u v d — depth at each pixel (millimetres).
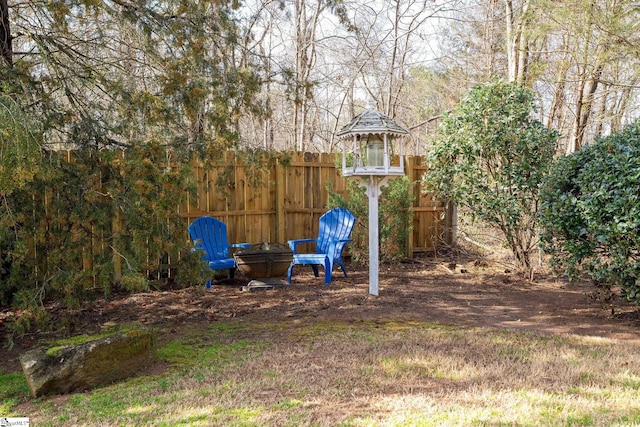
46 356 3535
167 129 5172
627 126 5523
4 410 3275
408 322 5316
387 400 3305
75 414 3145
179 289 6859
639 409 3158
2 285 4668
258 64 6086
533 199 7266
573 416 3041
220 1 5395
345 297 6359
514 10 11828
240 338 4797
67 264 4660
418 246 9266
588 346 4504
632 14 7828
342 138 6457
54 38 5156
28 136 3795
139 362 3963
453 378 3711
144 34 5203
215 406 3230
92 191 4543
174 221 5016
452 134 7723
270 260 6684
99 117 5207
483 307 5988
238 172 7836
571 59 9766
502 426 2906
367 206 8078
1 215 4242
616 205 4770
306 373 3826
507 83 7637
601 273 5062
